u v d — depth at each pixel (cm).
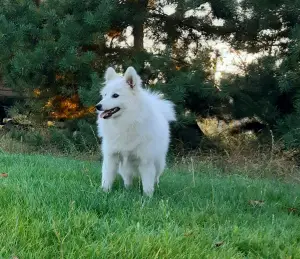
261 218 181
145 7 417
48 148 415
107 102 209
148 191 213
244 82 391
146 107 214
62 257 122
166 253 130
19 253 122
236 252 142
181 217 166
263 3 362
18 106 466
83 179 234
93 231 144
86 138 398
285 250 145
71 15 404
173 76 396
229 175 321
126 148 214
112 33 427
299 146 348
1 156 298
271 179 321
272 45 402
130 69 213
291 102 388
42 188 183
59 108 449
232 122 426
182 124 379
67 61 382
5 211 147
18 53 395
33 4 436
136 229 144
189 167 349
